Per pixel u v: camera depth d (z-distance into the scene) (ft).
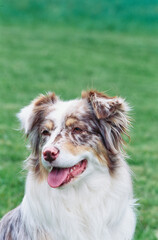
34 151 16.87
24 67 73.67
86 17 109.09
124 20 109.19
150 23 108.68
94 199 16.17
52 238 16.35
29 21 103.30
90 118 16.33
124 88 68.03
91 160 16.02
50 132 16.30
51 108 16.99
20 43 88.17
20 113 17.93
